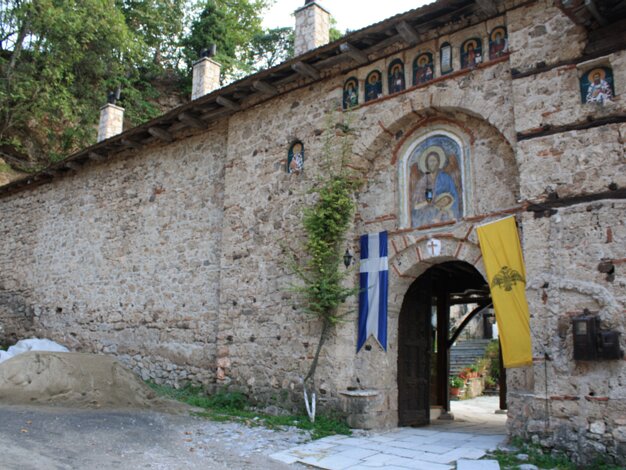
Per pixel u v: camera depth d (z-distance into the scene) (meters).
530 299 7.16
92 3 20.48
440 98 8.64
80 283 14.77
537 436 6.86
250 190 11.02
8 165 21.06
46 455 6.09
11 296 16.92
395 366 9.17
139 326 12.91
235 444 7.53
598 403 6.50
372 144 9.36
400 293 9.17
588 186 6.98
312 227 9.42
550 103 7.41
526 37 7.75
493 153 8.23
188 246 12.27
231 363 10.57
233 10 30.69
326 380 9.12
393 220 9.14
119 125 18.27
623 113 6.88
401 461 6.77
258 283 10.48
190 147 12.77
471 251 8.26
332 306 9.15
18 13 19.09
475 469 6.28
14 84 19.33
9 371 9.23
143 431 7.75
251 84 10.71
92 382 9.38
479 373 19.22
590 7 6.76
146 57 27.59
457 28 8.66
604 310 6.60
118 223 14.09
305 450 7.31
